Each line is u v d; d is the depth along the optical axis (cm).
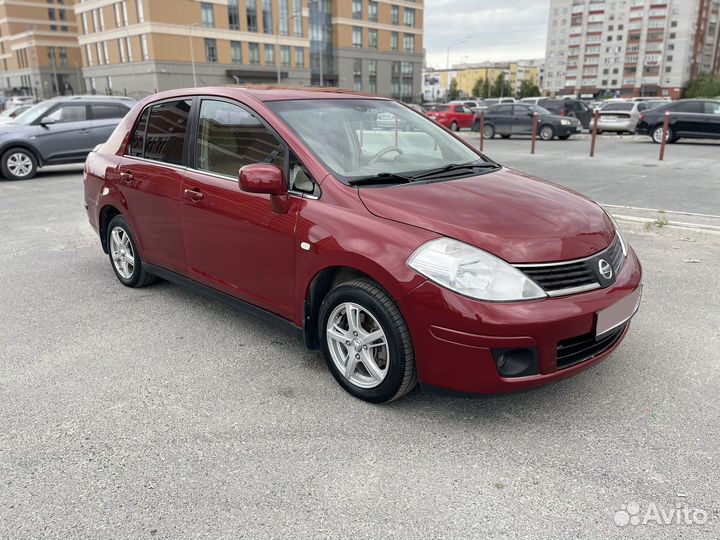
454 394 273
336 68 7112
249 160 352
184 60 5444
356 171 329
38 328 415
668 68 13225
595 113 1457
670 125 1892
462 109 2959
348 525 223
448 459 263
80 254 610
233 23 5722
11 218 793
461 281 260
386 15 7369
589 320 268
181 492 242
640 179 1056
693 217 729
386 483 247
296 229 316
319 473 254
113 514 230
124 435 284
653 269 527
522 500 236
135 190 439
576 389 323
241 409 306
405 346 281
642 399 312
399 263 272
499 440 277
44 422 295
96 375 345
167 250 425
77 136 1215
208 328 413
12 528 222
